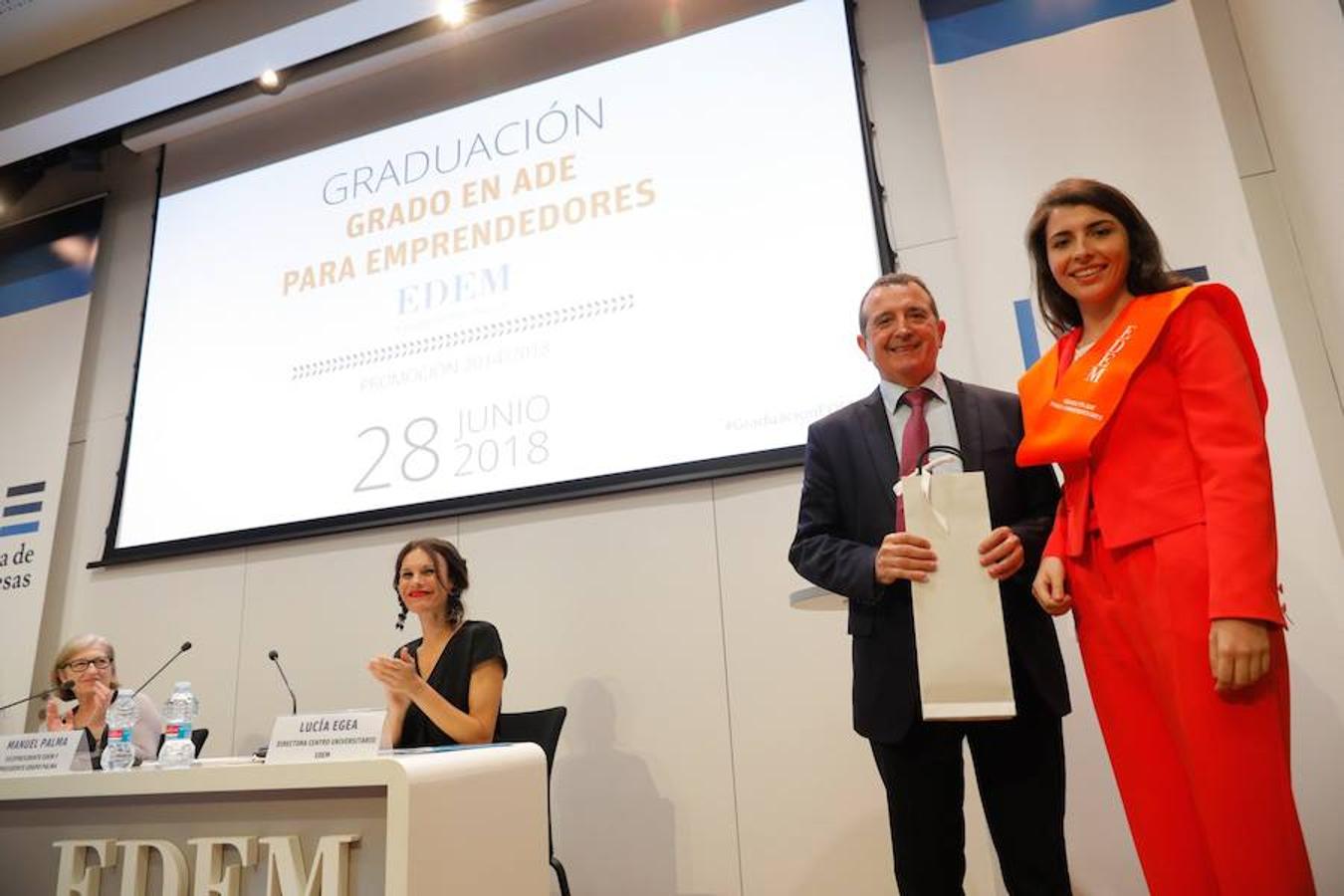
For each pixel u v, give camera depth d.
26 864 1.48
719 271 3.01
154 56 3.61
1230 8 2.71
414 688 2.07
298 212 3.74
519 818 1.46
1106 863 2.14
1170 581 1.14
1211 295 1.22
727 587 2.76
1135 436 1.22
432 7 3.29
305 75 3.78
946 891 1.35
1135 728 1.19
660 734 2.70
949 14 2.89
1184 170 2.51
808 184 2.98
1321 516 2.15
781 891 2.48
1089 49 2.70
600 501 2.96
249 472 3.46
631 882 2.61
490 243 3.36
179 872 1.36
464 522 3.10
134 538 3.55
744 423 2.85
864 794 2.48
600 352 3.08
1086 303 1.34
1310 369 2.39
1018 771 1.35
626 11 3.43
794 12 3.17
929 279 2.80
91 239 4.08
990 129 2.74
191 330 3.75
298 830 1.32
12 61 3.86
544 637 2.90
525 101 3.48
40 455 3.83
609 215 3.21
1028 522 1.41
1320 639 2.10
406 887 1.19
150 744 2.69
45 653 3.59
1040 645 1.38
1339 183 2.21
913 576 1.29
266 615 3.28
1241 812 1.04
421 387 3.30
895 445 1.52
